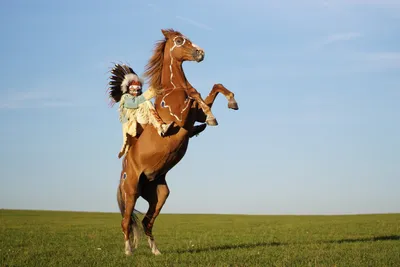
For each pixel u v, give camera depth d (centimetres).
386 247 1451
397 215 5128
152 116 1223
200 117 1253
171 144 1214
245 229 2877
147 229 1338
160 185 1326
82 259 1248
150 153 1227
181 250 1517
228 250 1435
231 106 1215
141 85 1308
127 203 1283
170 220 4412
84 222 3712
